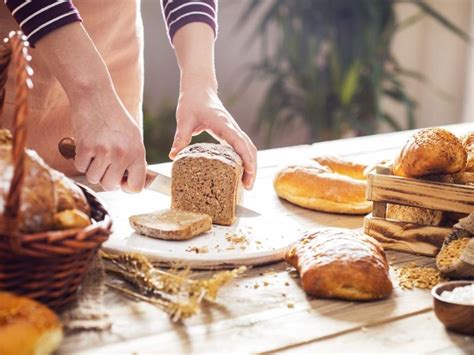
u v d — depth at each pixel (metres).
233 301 1.13
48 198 0.98
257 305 1.12
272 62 4.20
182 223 1.36
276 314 1.09
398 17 4.05
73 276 1.03
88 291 1.10
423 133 1.36
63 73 1.33
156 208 1.53
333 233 1.25
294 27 3.79
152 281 1.13
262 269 1.27
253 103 4.25
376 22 3.68
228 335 1.02
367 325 1.07
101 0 1.77
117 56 1.85
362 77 3.76
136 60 1.91
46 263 0.97
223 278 1.09
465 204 1.33
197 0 1.67
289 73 3.81
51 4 1.31
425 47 4.23
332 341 1.02
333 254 1.17
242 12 4.11
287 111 4.18
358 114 3.80
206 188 1.47
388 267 1.23
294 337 1.02
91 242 0.98
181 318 1.06
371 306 1.13
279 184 1.65
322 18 3.72
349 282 1.14
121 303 1.11
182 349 0.98
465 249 1.20
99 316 1.03
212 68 1.67
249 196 1.68
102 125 1.32
